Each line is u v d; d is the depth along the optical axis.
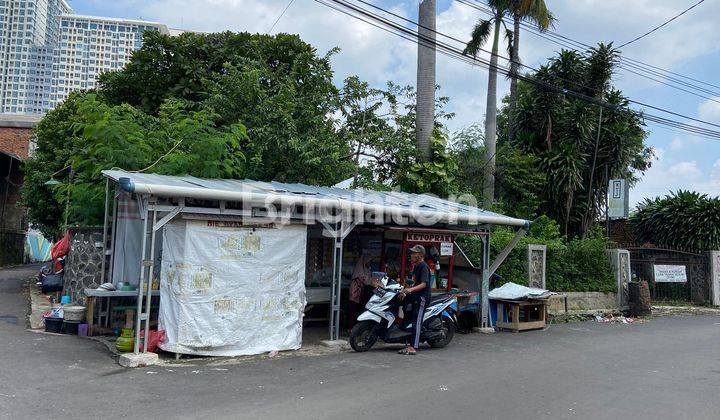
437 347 10.05
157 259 10.28
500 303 12.77
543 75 21.64
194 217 8.27
